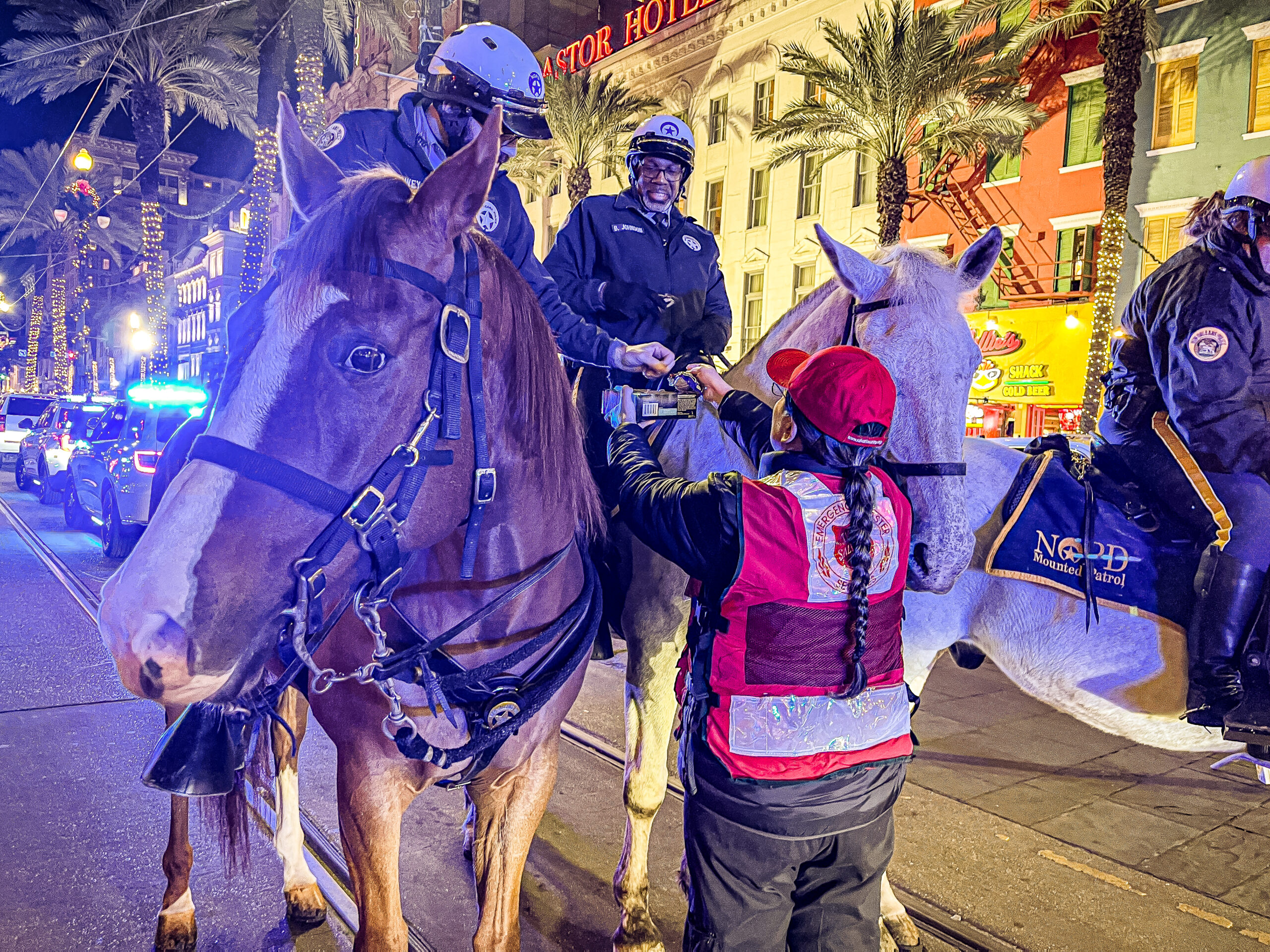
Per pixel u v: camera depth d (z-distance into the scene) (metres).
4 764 4.06
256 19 19.08
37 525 11.91
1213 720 2.57
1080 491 2.75
